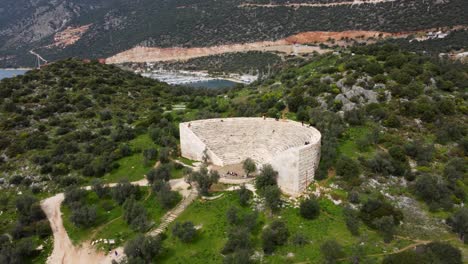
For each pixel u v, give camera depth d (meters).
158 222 65.62
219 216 63.34
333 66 122.56
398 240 54.59
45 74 151.62
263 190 67.12
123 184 74.12
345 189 65.69
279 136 83.25
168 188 71.06
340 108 96.25
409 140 83.94
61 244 65.62
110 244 62.75
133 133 106.19
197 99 141.62
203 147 84.38
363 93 99.56
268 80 155.88
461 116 93.12
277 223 56.69
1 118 112.94
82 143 101.25
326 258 49.66
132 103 139.88
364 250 51.88
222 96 152.00
